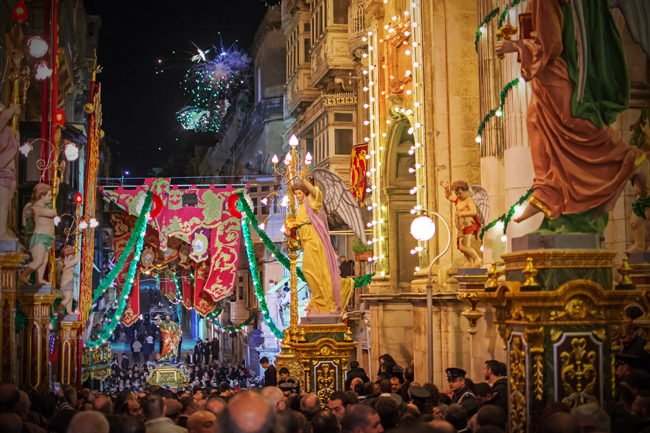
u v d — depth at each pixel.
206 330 59.75
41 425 6.32
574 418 4.31
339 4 31.20
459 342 16.88
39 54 11.75
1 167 10.84
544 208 6.46
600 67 6.64
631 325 8.98
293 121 44.12
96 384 25.52
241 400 3.28
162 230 25.53
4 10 20.30
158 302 85.75
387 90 23.44
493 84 14.58
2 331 10.56
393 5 23.03
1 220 10.79
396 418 5.75
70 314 16.30
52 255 14.95
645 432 5.45
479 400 7.88
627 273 6.30
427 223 11.75
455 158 17.97
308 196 13.84
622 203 12.13
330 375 13.13
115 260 27.62
